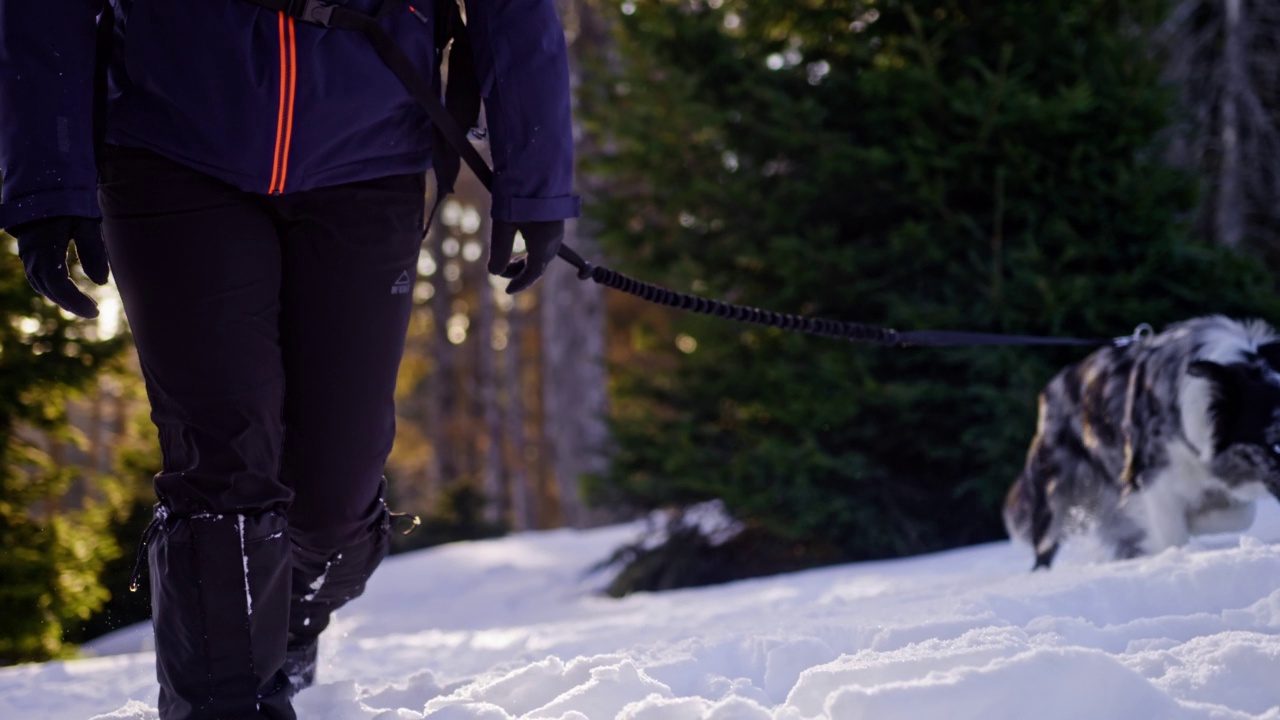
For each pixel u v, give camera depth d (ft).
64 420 27.25
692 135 30.30
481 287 76.64
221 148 6.50
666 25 30.76
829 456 28.25
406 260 7.32
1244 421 13.41
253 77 6.47
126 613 27.07
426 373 91.09
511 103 7.38
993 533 28.99
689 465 29.96
